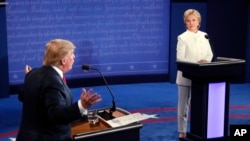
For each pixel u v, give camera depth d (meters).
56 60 3.06
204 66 4.61
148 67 9.73
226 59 5.02
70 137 3.14
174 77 9.71
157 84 9.67
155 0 9.47
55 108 2.84
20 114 7.25
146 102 8.02
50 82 2.96
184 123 5.36
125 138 3.31
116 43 9.41
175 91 8.98
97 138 3.18
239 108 7.54
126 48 9.51
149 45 9.63
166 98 8.35
